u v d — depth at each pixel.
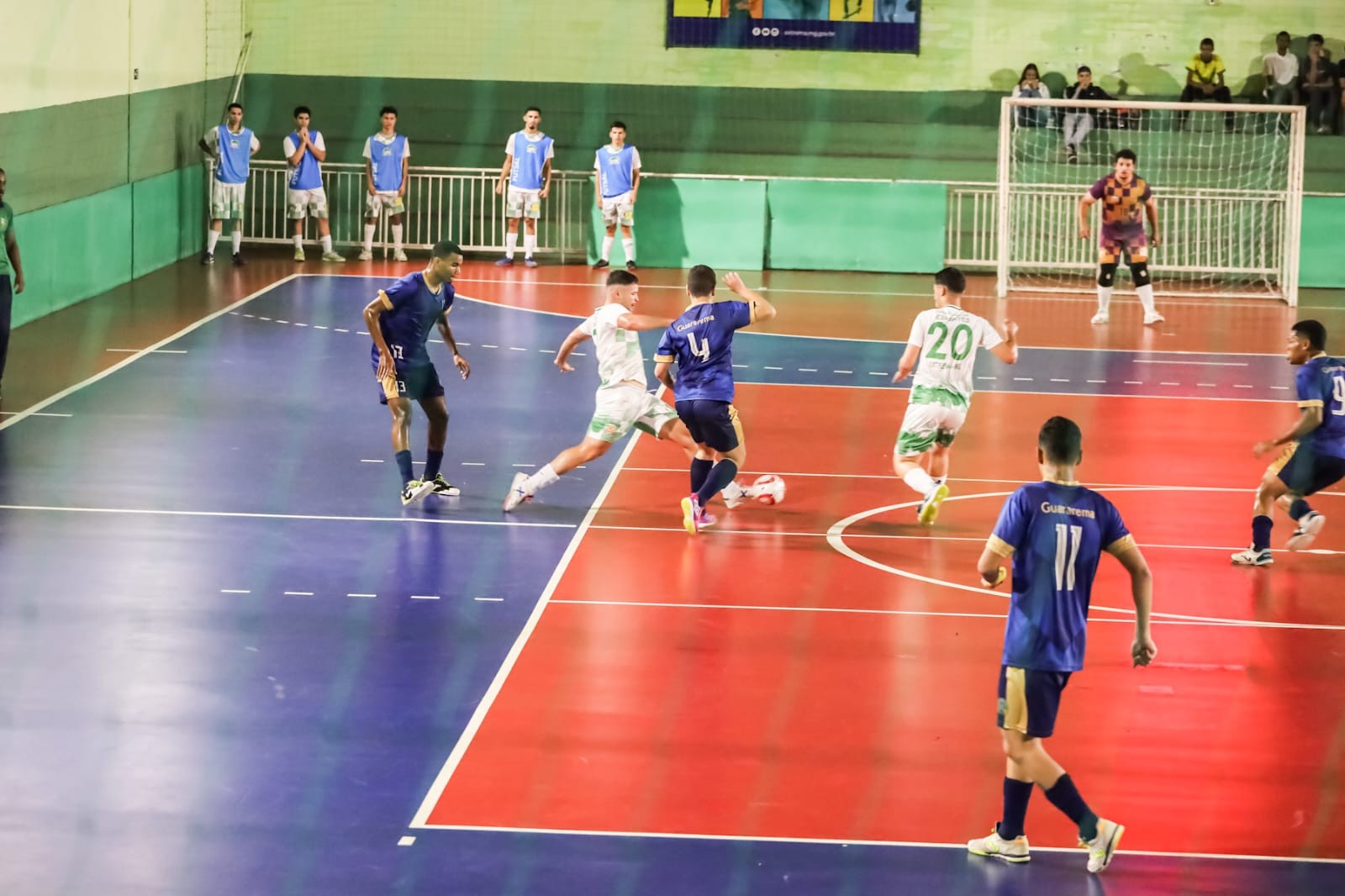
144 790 7.98
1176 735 8.99
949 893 7.10
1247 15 29.89
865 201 28.31
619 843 7.49
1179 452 15.91
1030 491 7.38
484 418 16.66
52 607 10.70
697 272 12.76
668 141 30.62
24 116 20.84
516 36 30.52
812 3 30.23
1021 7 30.05
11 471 14.12
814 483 14.51
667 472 14.80
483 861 7.28
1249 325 23.91
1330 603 11.34
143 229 25.36
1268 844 7.65
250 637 10.25
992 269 28.98
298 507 13.32
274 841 7.46
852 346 21.27
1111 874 7.31
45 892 6.95
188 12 27.39
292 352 19.69
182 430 15.76
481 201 28.12
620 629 10.55
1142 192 23.50
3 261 16.45
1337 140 29.59
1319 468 11.92
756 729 8.93
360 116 30.66
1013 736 7.31
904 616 10.91
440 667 9.78
